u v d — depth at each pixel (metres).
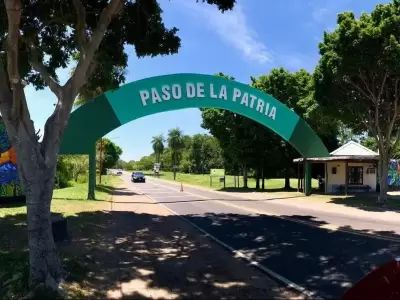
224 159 42.53
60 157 37.38
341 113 23.17
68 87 7.38
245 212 18.97
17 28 6.55
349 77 21.00
